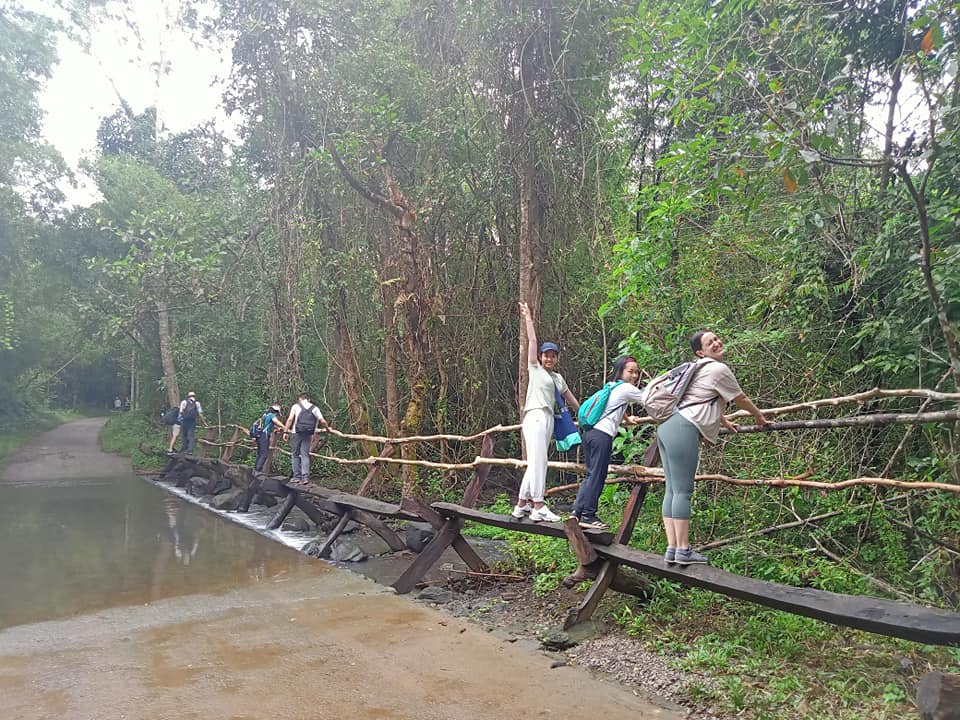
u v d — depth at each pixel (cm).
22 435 2788
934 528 492
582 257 1095
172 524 1012
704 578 429
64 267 2323
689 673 411
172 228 1571
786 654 430
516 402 1221
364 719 353
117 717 356
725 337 669
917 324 538
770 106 457
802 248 609
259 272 1428
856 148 561
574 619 504
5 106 1839
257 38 1155
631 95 960
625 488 725
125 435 2556
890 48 541
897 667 407
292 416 1064
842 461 573
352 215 1212
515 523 590
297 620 529
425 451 1227
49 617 540
